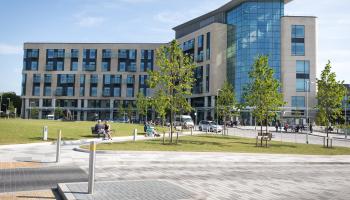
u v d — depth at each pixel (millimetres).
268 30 76250
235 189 9805
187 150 21000
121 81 99188
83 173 12133
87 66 99562
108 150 19047
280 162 17594
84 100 99312
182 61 27000
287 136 44438
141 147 21547
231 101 46344
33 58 100000
